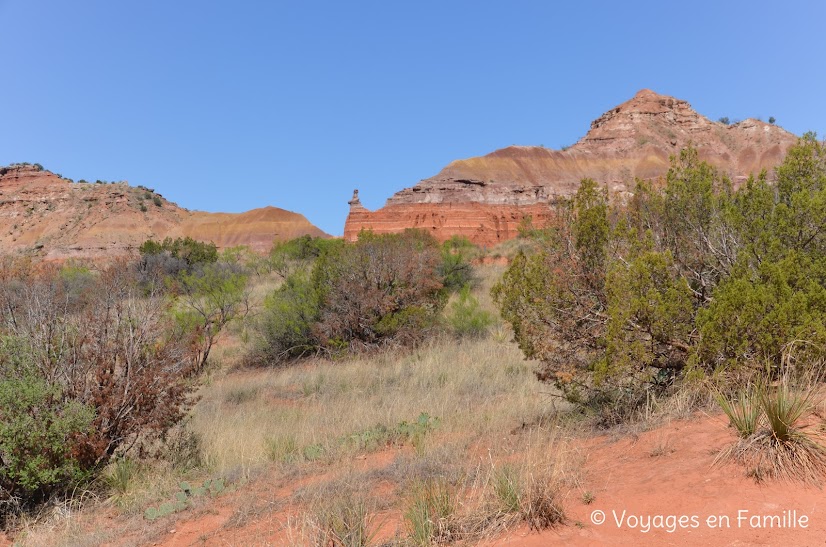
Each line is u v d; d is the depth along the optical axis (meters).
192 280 19.50
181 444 7.70
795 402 4.08
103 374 7.20
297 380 12.74
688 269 6.52
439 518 3.87
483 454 5.68
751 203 6.17
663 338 5.59
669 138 120.88
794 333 4.85
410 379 11.12
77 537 5.21
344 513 4.30
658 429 4.99
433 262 16.09
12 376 6.54
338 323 14.76
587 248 6.32
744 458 3.90
